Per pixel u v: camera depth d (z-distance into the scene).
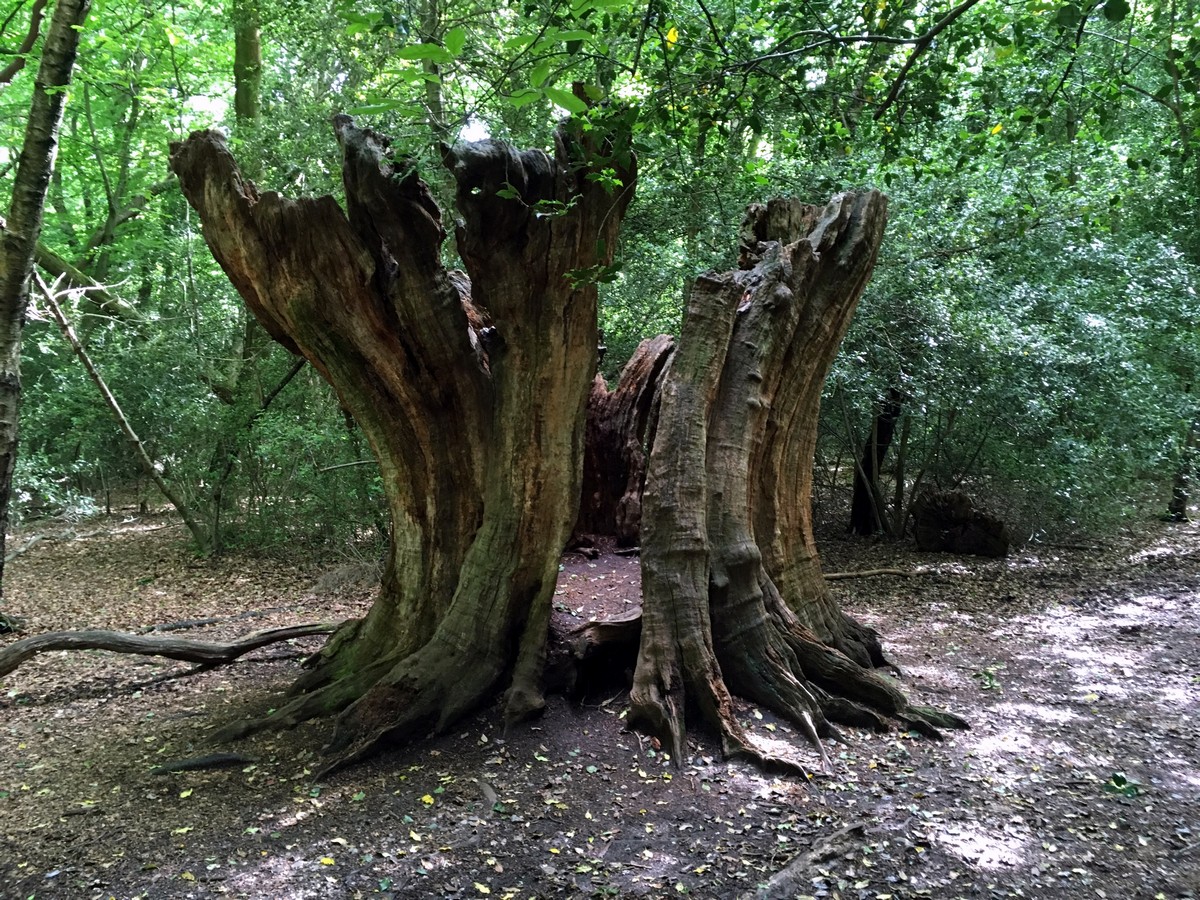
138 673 7.20
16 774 5.00
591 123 3.84
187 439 13.27
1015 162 10.61
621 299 11.38
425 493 5.59
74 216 19.66
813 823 4.06
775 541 5.99
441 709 5.02
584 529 7.73
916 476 13.98
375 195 4.79
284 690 6.29
